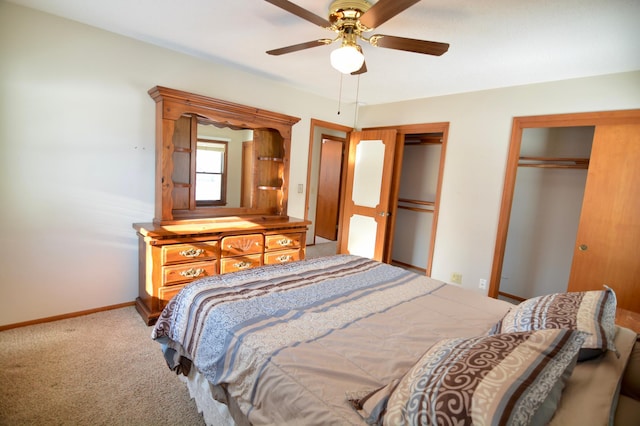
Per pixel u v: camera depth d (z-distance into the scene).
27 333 2.33
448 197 3.70
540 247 3.69
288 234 3.43
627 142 2.60
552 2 1.71
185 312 1.62
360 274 2.18
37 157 2.35
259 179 3.57
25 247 2.37
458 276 3.65
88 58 2.47
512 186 3.25
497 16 1.90
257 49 2.75
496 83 3.17
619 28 1.92
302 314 1.49
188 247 2.69
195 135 3.05
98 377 1.91
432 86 3.42
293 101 3.91
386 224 4.23
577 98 2.83
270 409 1.04
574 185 3.46
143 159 2.82
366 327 1.42
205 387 1.55
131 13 2.21
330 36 2.42
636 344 1.27
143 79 2.75
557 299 1.41
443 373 0.86
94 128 2.56
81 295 2.64
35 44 2.26
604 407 0.88
